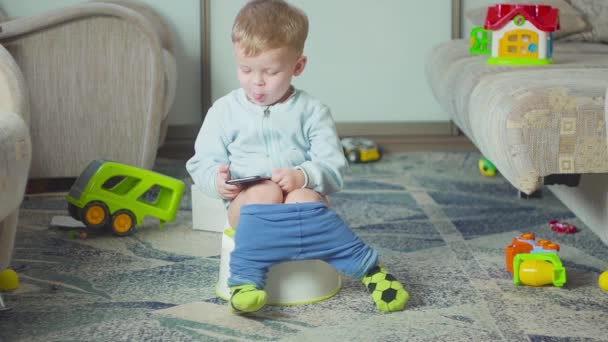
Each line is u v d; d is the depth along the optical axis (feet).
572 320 4.64
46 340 4.35
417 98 11.00
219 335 4.43
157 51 8.00
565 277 5.16
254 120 5.18
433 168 9.71
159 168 9.73
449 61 8.43
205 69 10.68
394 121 11.00
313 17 10.71
